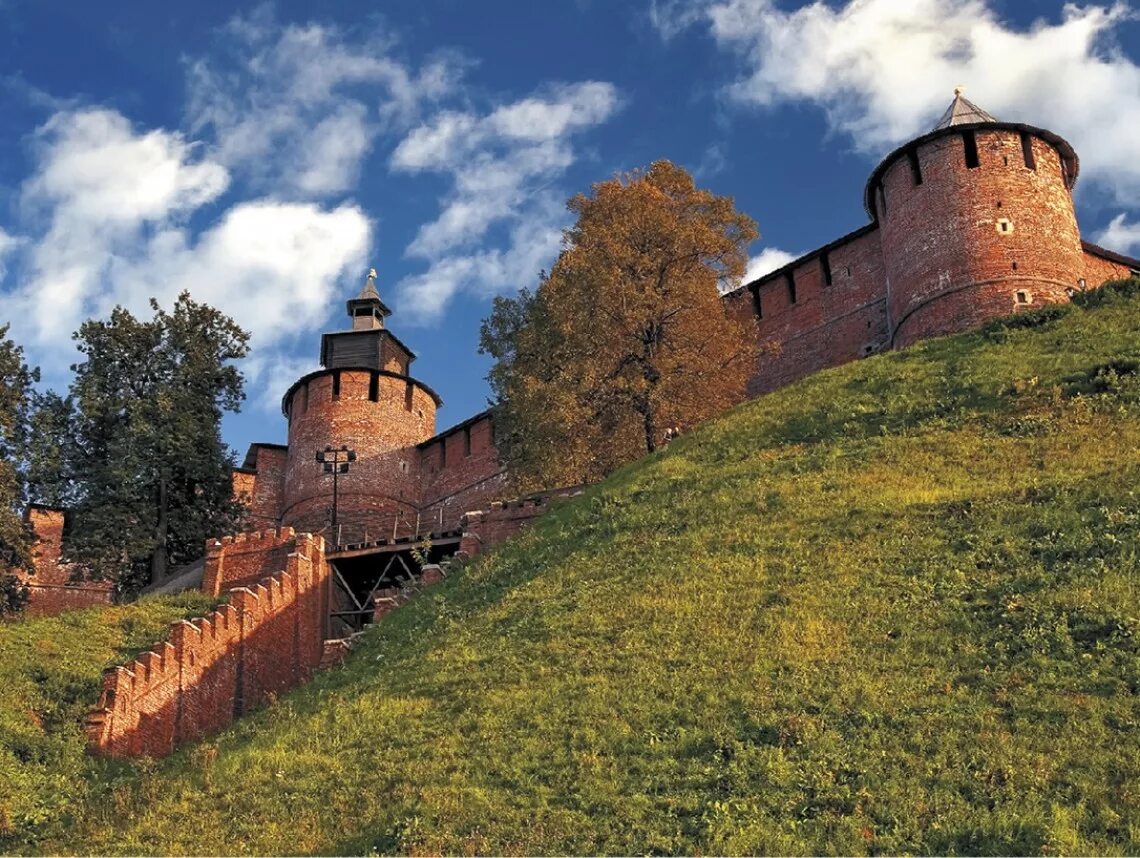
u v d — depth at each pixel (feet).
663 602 91.86
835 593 87.15
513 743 75.56
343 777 76.59
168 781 84.48
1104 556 83.46
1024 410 118.32
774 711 72.13
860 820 60.49
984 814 58.95
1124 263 179.63
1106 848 55.31
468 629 98.84
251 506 222.07
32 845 81.00
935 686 71.87
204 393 190.39
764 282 194.49
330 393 222.69
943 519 96.27
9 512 160.35
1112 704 66.23
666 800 65.46
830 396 137.69
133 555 175.63
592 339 157.89
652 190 168.25
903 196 171.63
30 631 126.11
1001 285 159.22
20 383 178.40
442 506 215.72
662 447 143.13
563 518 123.13
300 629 131.34
